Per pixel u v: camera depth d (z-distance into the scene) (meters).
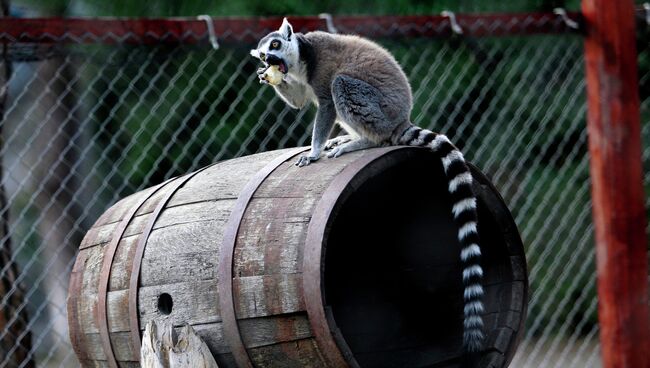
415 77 10.89
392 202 6.68
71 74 10.22
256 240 5.44
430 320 6.54
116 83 10.84
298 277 5.20
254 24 7.89
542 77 11.87
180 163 10.80
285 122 10.37
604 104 8.66
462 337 6.38
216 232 5.69
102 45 7.50
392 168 6.13
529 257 10.65
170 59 8.88
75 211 11.06
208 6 12.12
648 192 12.27
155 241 5.87
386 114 6.91
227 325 5.39
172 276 5.69
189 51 8.51
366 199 6.70
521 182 11.59
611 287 8.58
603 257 8.65
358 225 6.81
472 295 5.81
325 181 5.52
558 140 12.27
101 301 6.05
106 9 12.37
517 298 6.05
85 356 6.43
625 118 8.63
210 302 5.54
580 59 10.20
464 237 5.85
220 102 10.70
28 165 10.78
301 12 12.12
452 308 6.47
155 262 5.79
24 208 10.60
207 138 10.73
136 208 6.36
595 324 11.28
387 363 6.50
